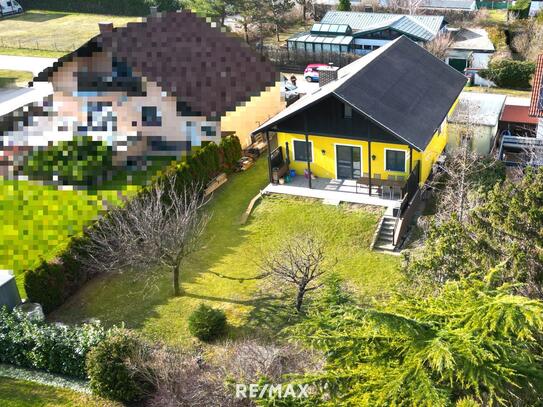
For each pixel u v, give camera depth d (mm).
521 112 37938
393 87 31406
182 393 17875
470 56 51375
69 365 20688
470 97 38781
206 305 24078
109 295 24984
